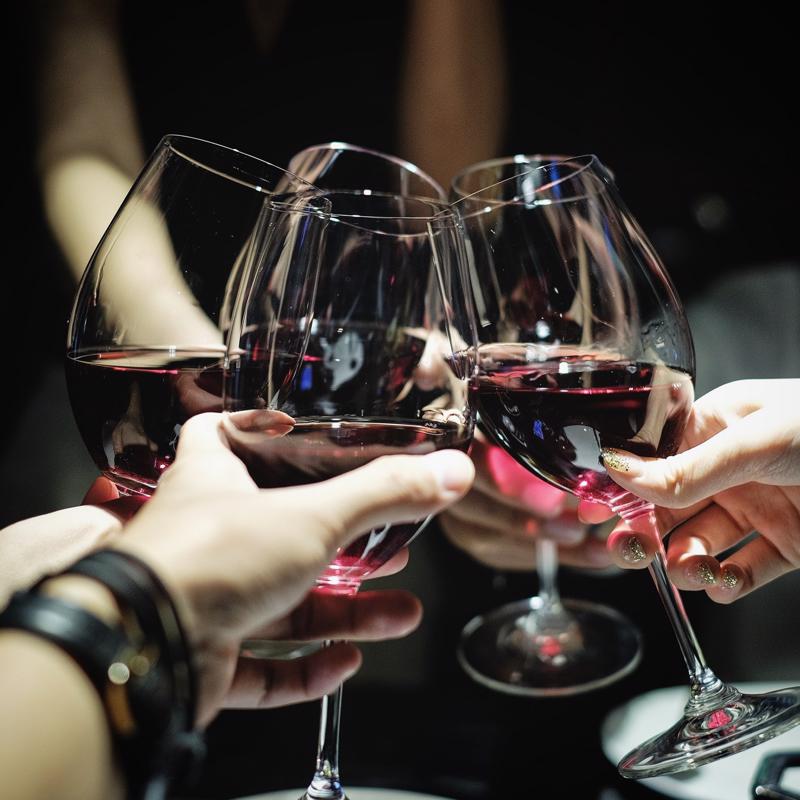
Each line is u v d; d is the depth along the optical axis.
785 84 1.76
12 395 1.22
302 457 0.45
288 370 0.50
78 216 1.09
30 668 0.36
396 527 0.45
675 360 0.51
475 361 0.51
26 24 1.17
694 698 0.55
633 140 1.68
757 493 0.64
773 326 1.20
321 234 0.51
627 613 0.98
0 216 1.23
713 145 1.69
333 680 0.52
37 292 1.22
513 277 0.53
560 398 0.51
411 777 0.59
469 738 0.64
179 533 0.41
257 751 0.64
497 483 0.81
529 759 0.61
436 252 0.49
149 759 0.37
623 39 1.63
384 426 0.46
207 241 0.50
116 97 1.19
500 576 1.00
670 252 1.50
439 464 0.44
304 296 0.50
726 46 1.76
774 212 1.61
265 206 0.49
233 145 1.25
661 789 0.54
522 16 1.59
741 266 1.47
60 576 0.38
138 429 0.49
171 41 1.20
